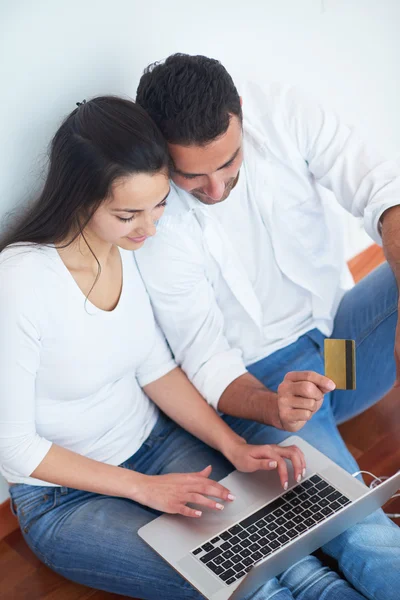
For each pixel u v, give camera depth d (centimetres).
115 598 176
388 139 268
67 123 140
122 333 160
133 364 168
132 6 167
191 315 175
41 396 158
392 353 190
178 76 141
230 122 143
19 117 158
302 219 184
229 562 147
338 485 162
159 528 156
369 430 212
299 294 190
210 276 178
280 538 151
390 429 212
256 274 184
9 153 160
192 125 140
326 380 153
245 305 180
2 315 144
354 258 271
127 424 174
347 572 154
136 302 163
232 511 158
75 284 150
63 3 155
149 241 166
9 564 188
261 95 176
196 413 175
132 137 134
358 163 174
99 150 134
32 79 156
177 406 177
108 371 161
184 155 145
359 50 235
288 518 155
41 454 155
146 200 138
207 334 177
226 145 144
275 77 212
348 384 154
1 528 195
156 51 178
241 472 167
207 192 153
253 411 169
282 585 152
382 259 274
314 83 226
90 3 159
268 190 175
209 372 176
